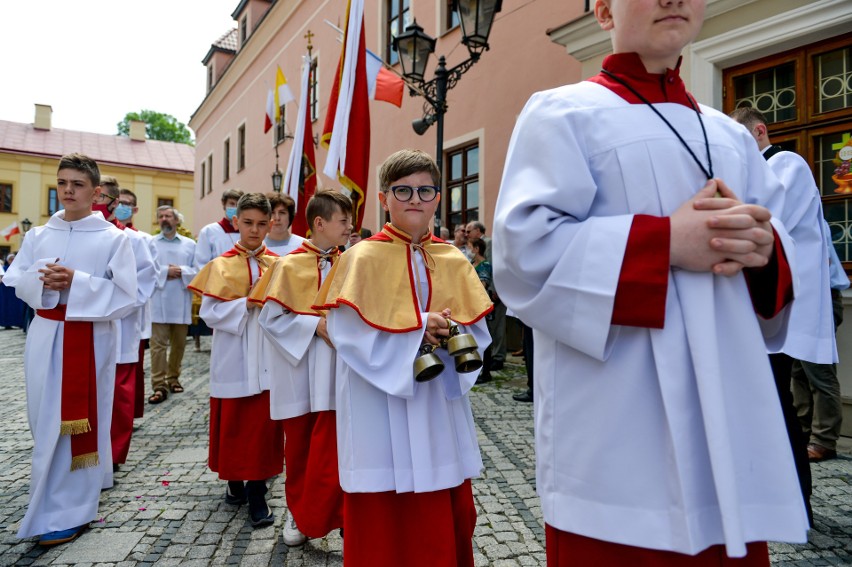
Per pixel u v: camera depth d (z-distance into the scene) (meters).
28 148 32.16
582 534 1.15
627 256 1.10
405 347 1.96
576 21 6.15
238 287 3.37
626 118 1.21
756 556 1.17
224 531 2.93
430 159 2.16
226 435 3.10
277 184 13.98
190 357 9.34
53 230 3.07
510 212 1.19
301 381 2.78
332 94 5.78
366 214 12.04
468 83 9.16
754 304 1.22
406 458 1.91
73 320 2.91
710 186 1.13
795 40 4.51
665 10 1.20
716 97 5.05
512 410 5.28
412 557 1.92
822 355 2.60
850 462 3.71
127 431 3.84
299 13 15.13
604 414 1.15
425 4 10.12
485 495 3.31
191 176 34.81
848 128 4.34
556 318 1.17
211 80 24.41
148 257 3.88
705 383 1.06
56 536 2.78
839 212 4.41
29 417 2.90
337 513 2.58
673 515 1.08
